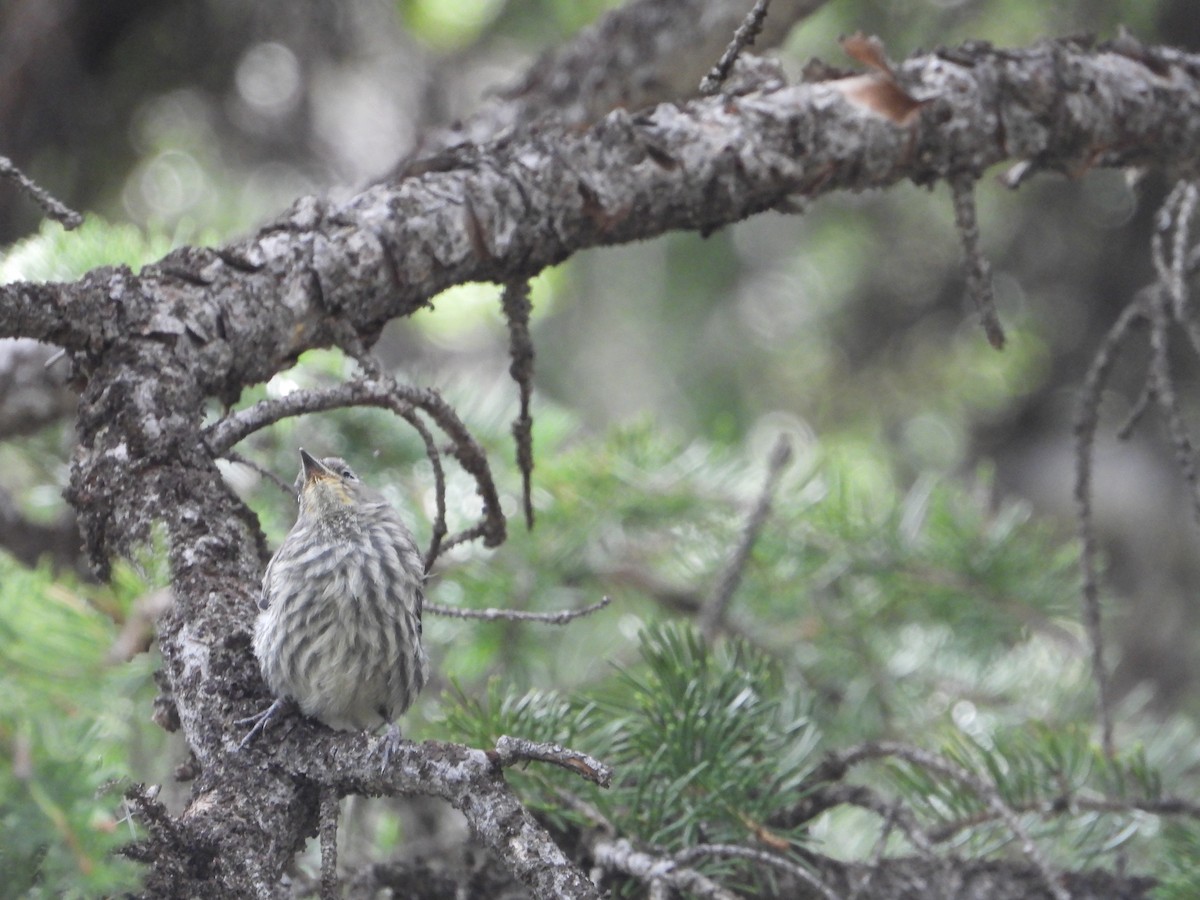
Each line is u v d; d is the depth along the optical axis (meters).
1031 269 18.34
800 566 11.41
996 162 9.01
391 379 7.35
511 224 7.82
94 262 9.92
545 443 11.84
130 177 17.81
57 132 16.88
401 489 11.32
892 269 18.83
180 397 7.06
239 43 17.72
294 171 18.22
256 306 7.30
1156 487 18.58
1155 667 17.83
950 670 11.09
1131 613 18.11
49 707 5.65
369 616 7.33
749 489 11.80
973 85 8.88
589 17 18.09
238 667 6.45
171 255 7.37
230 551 6.84
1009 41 16.20
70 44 16.64
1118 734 10.55
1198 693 15.34
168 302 7.17
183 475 6.93
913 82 8.81
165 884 5.75
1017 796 8.55
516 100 11.87
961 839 8.62
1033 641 11.42
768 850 7.74
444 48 18.77
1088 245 18.12
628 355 19.77
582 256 19.89
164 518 6.81
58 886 4.88
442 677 10.94
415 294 7.73
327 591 7.29
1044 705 10.88
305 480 7.95
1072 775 8.69
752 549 11.20
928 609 11.26
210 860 5.86
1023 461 18.97
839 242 18.88
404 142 18.17
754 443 18.94
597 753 7.97
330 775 6.07
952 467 18.89
